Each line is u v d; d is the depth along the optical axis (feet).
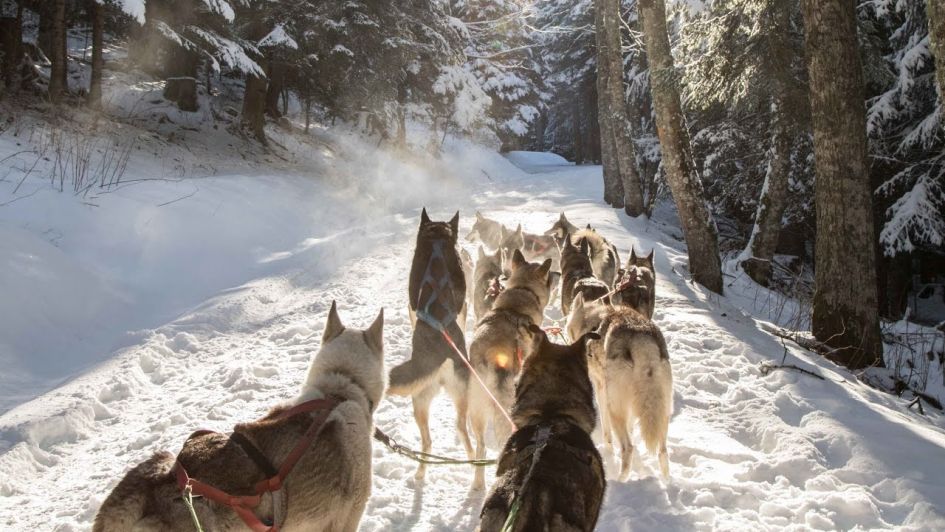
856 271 31.09
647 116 102.89
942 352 37.60
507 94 168.76
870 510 16.81
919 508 16.83
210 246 43.65
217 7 64.13
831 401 23.79
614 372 18.97
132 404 23.94
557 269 37.76
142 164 55.93
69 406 22.45
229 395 23.98
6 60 59.16
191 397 24.14
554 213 72.28
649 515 16.62
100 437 21.50
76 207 40.50
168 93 78.64
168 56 77.51
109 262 37.22
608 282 34.76
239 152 73.72
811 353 31.17
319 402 12.73
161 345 28.94
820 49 30.83
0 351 26.37
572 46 173.47
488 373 19.03
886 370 30.50
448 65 118.73
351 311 34.47
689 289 42.78
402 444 21.02
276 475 11.01
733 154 73.26
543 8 186.80
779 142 55.52
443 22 109.09
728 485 17.90
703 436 21.34
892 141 63.72
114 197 43.88
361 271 42.91
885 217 65.00
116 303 33.60
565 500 11.25
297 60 81.46
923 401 29.60
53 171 43.80
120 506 9.91
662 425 18.47
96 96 62.28
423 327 19.57
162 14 64.75
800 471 18.95
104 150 55.01
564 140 240.32
